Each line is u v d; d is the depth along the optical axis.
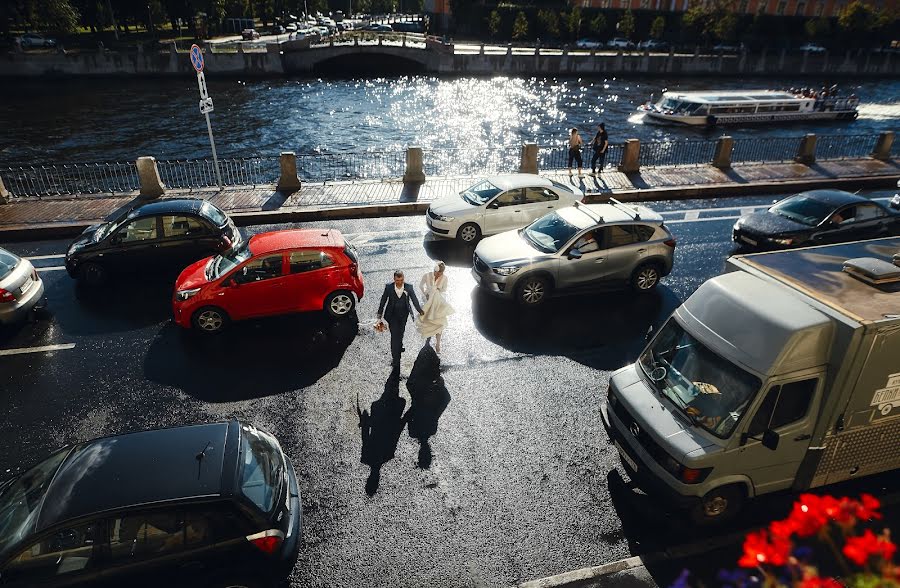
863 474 6.27
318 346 9.45
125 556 4.46
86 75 52.34
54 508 4.55
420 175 17.95
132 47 58.09
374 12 132.38
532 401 8.19
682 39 74.75
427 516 6.23
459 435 7.47
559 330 10.12
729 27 72.56
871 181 19.48
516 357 9.27
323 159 29.52
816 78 65.38
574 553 5.81
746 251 13.47
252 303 9.66
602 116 42.66
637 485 6.70
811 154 21.77
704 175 19.59
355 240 13.89
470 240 13.64
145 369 8.80
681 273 12.44
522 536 6.00
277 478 5.31
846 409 5.69
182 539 4.57
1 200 15.41
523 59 61.75
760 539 2.45
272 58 56.56
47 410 7.88
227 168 27.12
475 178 18.50
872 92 56.84
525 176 14.41
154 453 5.10
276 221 15.02
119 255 11.33
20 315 9.62
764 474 5.91
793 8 84.19
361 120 40.03
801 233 12.91
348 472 6.82
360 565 5.65
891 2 78.56
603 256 10.85
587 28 76.38
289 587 5.42
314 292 9.90
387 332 9.91
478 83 57.91
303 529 6.04
